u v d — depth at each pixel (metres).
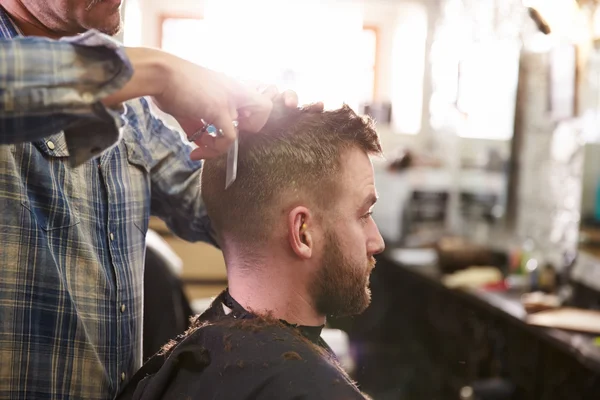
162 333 2.06
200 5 4.84
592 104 3.23
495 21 4.41
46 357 1.14
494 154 4.47
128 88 0.89
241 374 1.00
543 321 2.76
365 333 4.93
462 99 4.92
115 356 1.25
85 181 1.22
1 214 1.10
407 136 5.60
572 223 3.52
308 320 1.15
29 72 0.82
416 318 4.59
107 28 1.22
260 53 5.01
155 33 4.84
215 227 1.19
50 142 1.16
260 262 1.13
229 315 1.13
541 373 3.06
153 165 1.44
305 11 5.09
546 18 2.69
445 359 4.11
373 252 1.17
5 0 1.21
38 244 1.13
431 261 4.35
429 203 5.21
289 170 1.09
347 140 1.12
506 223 4.30
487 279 3.64
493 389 3.26
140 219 1.34
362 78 5.48
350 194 1.12
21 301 1.11
